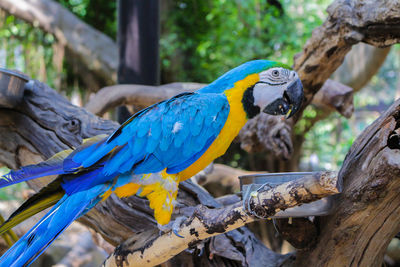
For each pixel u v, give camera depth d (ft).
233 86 8.81
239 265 9.41
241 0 30.71
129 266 8.38
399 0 9.44
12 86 10.67
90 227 10.88
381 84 49.11
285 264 9.12
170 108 8.50
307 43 12.53
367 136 7.51
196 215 7.59
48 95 11.62
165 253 7.99
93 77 32.78
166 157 8.23
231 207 7.36
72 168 7.61
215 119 8.48
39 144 11.01
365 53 27.43
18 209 7.28
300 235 8.06
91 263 22.11
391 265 14.26
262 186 7.11
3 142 11.27
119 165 7.89
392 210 7.25
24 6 31.30
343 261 7.88
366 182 7.22
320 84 13.32
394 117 7.22
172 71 32.63
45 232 7.01
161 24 32.68
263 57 30.68
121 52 17.06
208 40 31.86
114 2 34.71
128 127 8.26
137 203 9.95
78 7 35.14
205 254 9.47
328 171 6.19
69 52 32.30
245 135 14.42
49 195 7.74
